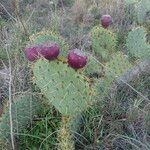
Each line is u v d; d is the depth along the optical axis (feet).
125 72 2.56
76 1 4.03
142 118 2.42
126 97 2.63
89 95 1.82
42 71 1.80
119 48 3.26
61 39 2.31
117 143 2.26
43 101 2.32
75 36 3.42
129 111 2.44
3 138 2.15
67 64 1.78
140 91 2.68
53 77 1.79
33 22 3.66
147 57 2.77
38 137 2.20
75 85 1.80
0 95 2.56
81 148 2.24
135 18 3.79
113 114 2.43
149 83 2.78
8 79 2.63
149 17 3.86
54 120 2.32
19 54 2.86
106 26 2.77
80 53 1.77
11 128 1.99
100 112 2.43
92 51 2.96
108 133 2.33
